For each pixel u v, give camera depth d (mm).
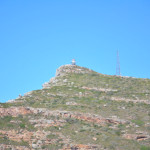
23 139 184750
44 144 182625
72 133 195750
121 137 198000
